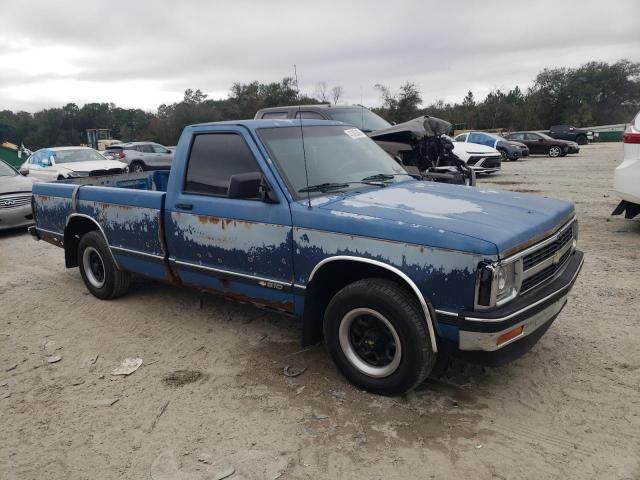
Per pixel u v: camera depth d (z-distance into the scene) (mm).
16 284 6523
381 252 3285
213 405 3547
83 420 3438
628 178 7078
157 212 4684
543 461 2863
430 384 3703
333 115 10008
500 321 2939
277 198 3803
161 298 5754
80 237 6121
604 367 3830
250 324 4934
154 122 65188
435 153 9984
